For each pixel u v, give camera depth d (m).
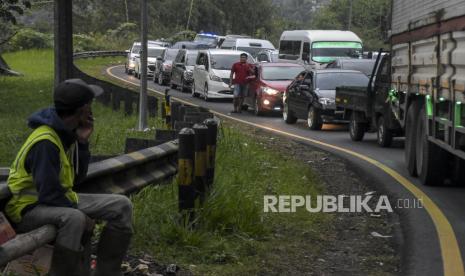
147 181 8.10
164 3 83.56
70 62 16.00
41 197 4.82
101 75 44.72
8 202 4.95
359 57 31.98
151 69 43.31
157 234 7.01
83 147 5.25
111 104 22.78
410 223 8.80
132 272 6.17
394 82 14.32
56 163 4.84
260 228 7.80
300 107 21.70
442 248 7.63
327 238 8.12
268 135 18.88
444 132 10.20
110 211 5.29
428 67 11.27
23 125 16.47
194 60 35.41
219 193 7.92
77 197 5.30
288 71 25.45
